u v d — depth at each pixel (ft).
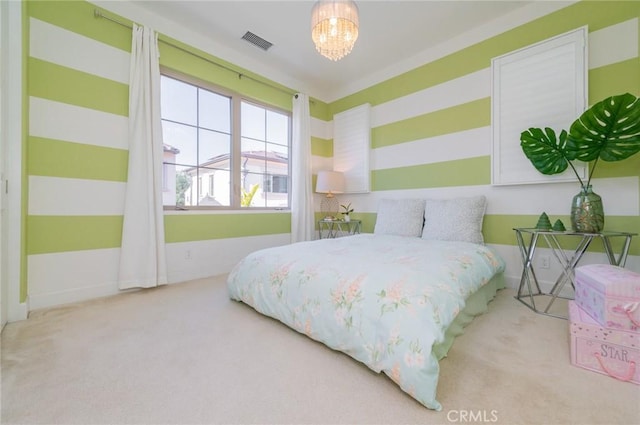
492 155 8.19
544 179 7.31
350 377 3.90
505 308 6.39
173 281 8.68
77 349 4.61
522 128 7.64
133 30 7.64
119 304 6.72
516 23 7.85
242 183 10.78
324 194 13.37
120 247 7.59
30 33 6.28
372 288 4.18
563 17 7.14
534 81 7.43
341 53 5.94
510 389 3.59
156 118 7.98
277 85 11.54
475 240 7.73
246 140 10.90
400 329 3.57
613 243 6.48
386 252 6.07
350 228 12.42
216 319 5.86
